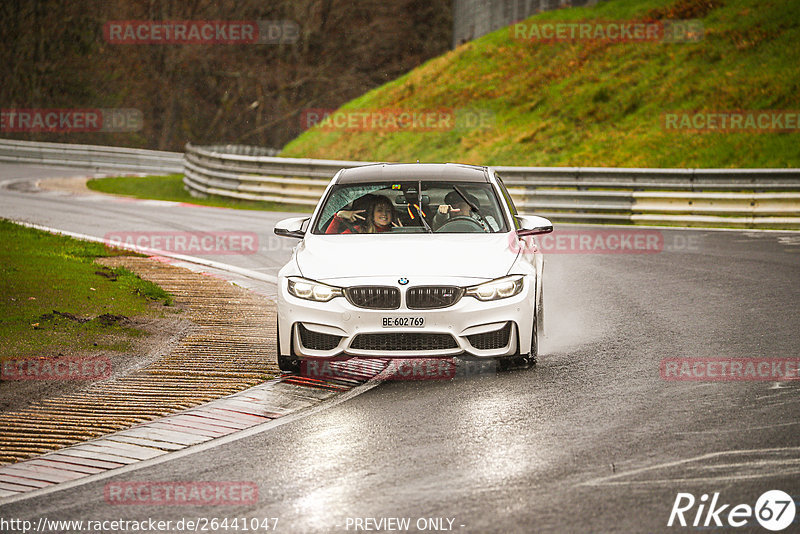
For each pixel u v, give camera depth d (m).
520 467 13.61
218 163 68.81
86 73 157.88
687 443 14.48
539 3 101.56
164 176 91.12
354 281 18.75
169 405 17.66
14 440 15.73
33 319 23.89
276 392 18.52
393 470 13.68
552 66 88.06
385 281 18.64
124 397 18.22
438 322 18.52
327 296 18.80
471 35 111.50
